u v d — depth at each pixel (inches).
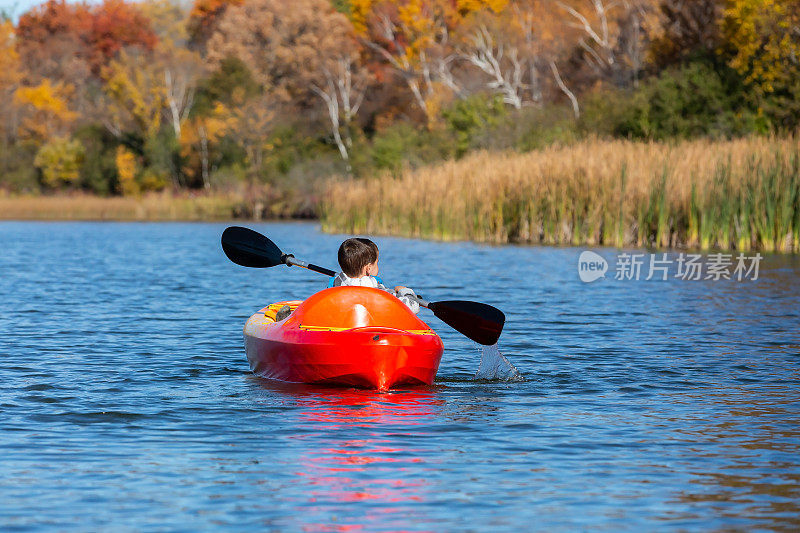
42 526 524.1
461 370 1000.2
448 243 3090.6
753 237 2522.1
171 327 1320.1
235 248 1082.1
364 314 908.6
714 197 2561.5
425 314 1515.7
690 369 997.2
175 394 866.8
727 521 534.9
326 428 737.0
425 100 6934.1
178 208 6481.3
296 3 7377.0
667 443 696.4
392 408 809.5
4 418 767.1
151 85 7755.9
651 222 2719.0
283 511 547.8
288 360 902.4
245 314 1472.7
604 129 4370.1
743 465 641.0
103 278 2126.0
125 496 573.3
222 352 1111.0
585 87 6127.0
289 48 7367.1
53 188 7701.8
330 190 4313.5
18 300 1654.8
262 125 6973.4
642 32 5900.6
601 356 1078.4
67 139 7701.8
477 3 7037.4
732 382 930.1
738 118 3932.1
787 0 3956.7
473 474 618.8
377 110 7327.8
